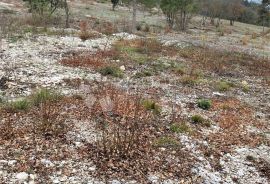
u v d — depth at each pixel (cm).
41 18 3778
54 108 1395
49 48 2536
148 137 1267
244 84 2258
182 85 2041
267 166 1205
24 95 1559
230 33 5891
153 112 1503
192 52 3014
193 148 1252
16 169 983
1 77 1753
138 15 6475
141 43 3072
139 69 2255
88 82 1825
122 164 1068
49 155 1071
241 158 1239
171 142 1253
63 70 2009
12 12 4388
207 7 7438
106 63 2253
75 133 1226
